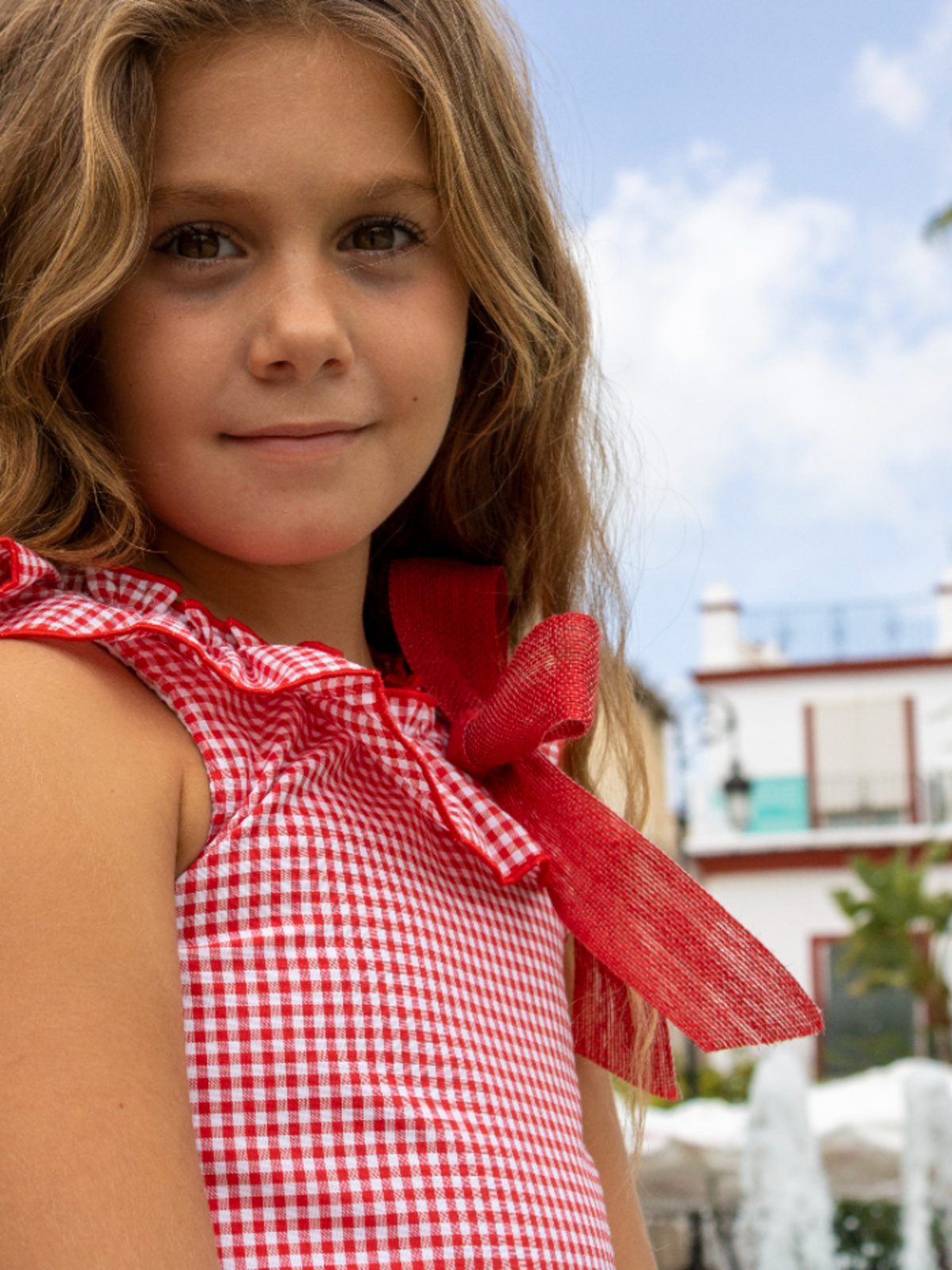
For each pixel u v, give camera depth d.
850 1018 20.08
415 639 1.09
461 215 0.93
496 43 1.03
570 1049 0.97
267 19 0.86
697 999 0.94
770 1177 7.39
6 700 0.71
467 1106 0.82
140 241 0.84
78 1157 0.63
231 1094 0.76
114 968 0.67
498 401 1.13
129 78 0.84
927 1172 7.62
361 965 0.81
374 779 0.88
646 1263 1.11
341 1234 0.76
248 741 0.82
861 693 21.77
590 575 1.21
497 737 0.98
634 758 1.21
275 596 0.98
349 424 0.88
